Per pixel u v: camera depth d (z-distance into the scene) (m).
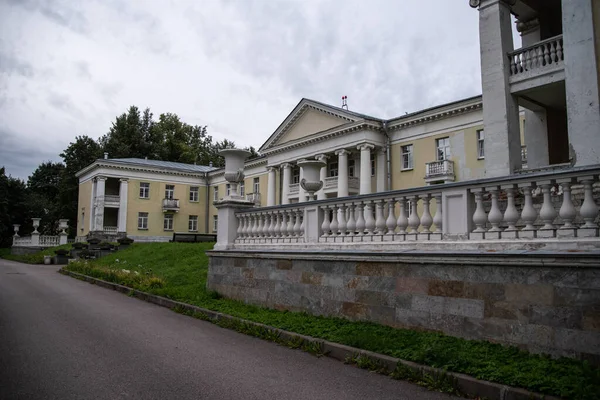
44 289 15.11
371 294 7.31
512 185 6.08
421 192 7.15
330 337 6.83
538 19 12.90
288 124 41.50
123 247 29.16
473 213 6.57
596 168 5.23
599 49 9.45
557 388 4.37
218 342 7.38
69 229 60.06
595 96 9.39
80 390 5.00
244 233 10.98
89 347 6.98
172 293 11.82
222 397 4.81
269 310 9.23
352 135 35.59
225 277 10.91
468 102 29.64
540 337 5.31
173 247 23.64
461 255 6.07
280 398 4.78
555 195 6.24
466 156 30.14
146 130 68.94
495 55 11.52
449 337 6.12
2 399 4.70
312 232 9.01
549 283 5.29
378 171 35.16
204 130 74.75
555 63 10.70
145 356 6.46
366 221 7.98
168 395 4.86
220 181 54.19
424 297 6.55
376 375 5.57
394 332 6.62
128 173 50.50
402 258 6.80
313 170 11.20
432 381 5.07
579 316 5.02
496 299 5.75
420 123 32.94
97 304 11.62
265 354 6.61
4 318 9.48
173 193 53.75
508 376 4.74
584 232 5.36
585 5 9.70
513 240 5.90
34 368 5.82
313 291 8.40
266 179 48.34
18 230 56.12
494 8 11.67
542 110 12.91
